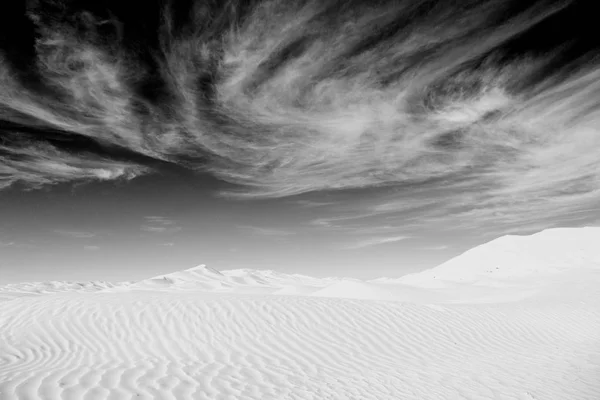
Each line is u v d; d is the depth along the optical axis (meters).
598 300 15.38
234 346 8.47
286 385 6.48
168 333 8.92
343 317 10.74
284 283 73.94
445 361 8.41
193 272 76.75
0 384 5.52
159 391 5.65
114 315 9.77
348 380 6.94
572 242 53.72
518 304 14.47
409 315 11.41
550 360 8.60
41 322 9.24
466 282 34.91
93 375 6.17
